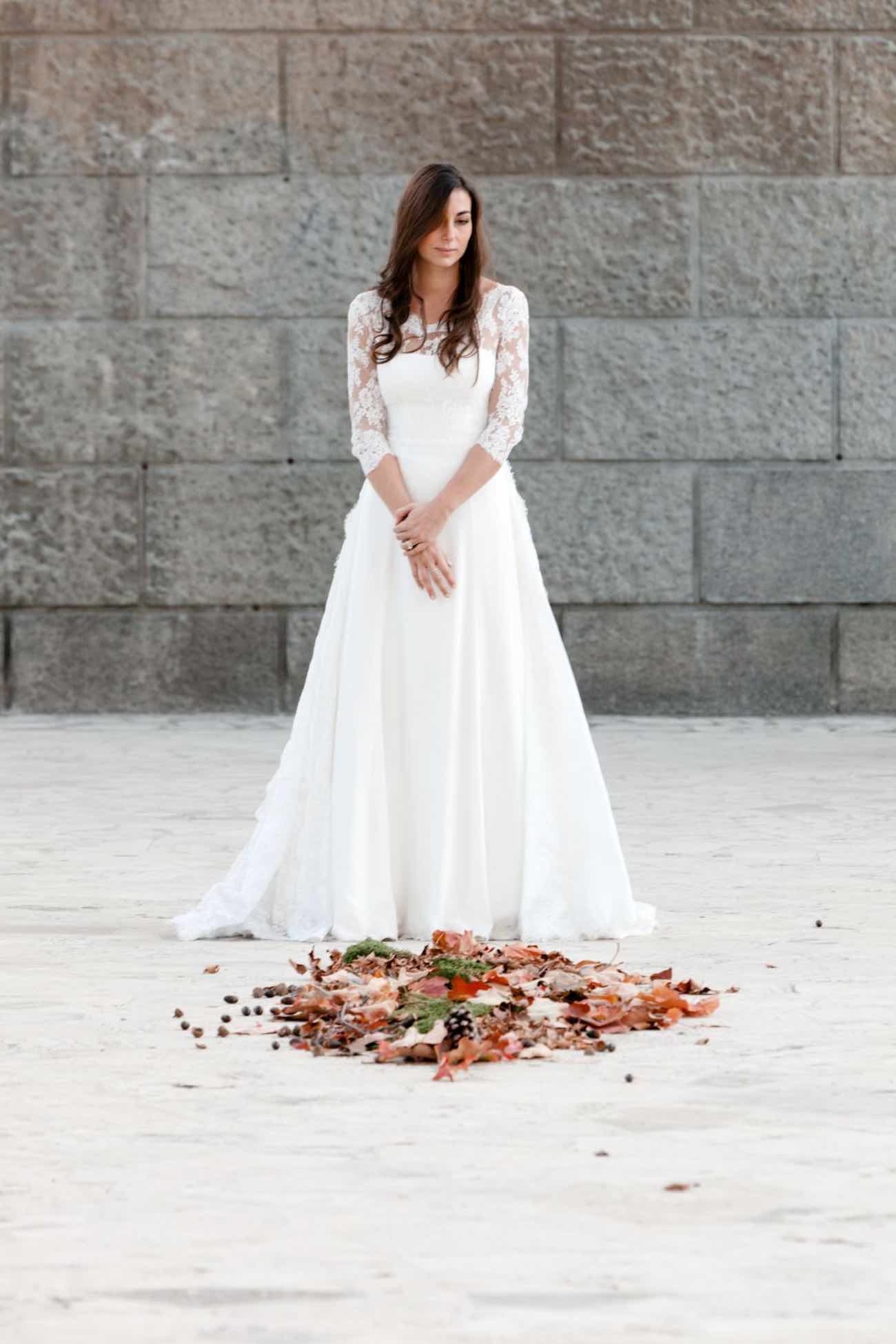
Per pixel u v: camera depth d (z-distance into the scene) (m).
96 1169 4.86
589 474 18.56
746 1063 5.91
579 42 18.45
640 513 18.58
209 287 18.52
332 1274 4.11
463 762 8.26
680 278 18.55
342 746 8.27
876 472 18.62
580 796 8.27
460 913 8.23
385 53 18.48
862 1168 4.83
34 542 18.58
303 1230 4.39
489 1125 5.25
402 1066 5.91
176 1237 4.34
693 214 18.50
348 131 18.50
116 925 8.41
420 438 8.36
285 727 17.48
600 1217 4.46
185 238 18.50
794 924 8.33
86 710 18.70
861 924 8.32
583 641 18.62
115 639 18.64
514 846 8.32
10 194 18.50
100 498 18.59
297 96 18.47
